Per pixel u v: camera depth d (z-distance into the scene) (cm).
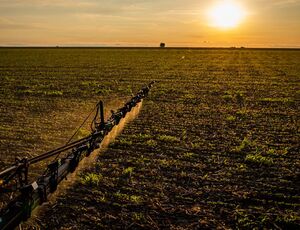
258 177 759
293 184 724
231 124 1244
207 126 1211
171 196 664
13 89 2081
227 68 3947
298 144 1002
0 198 630
